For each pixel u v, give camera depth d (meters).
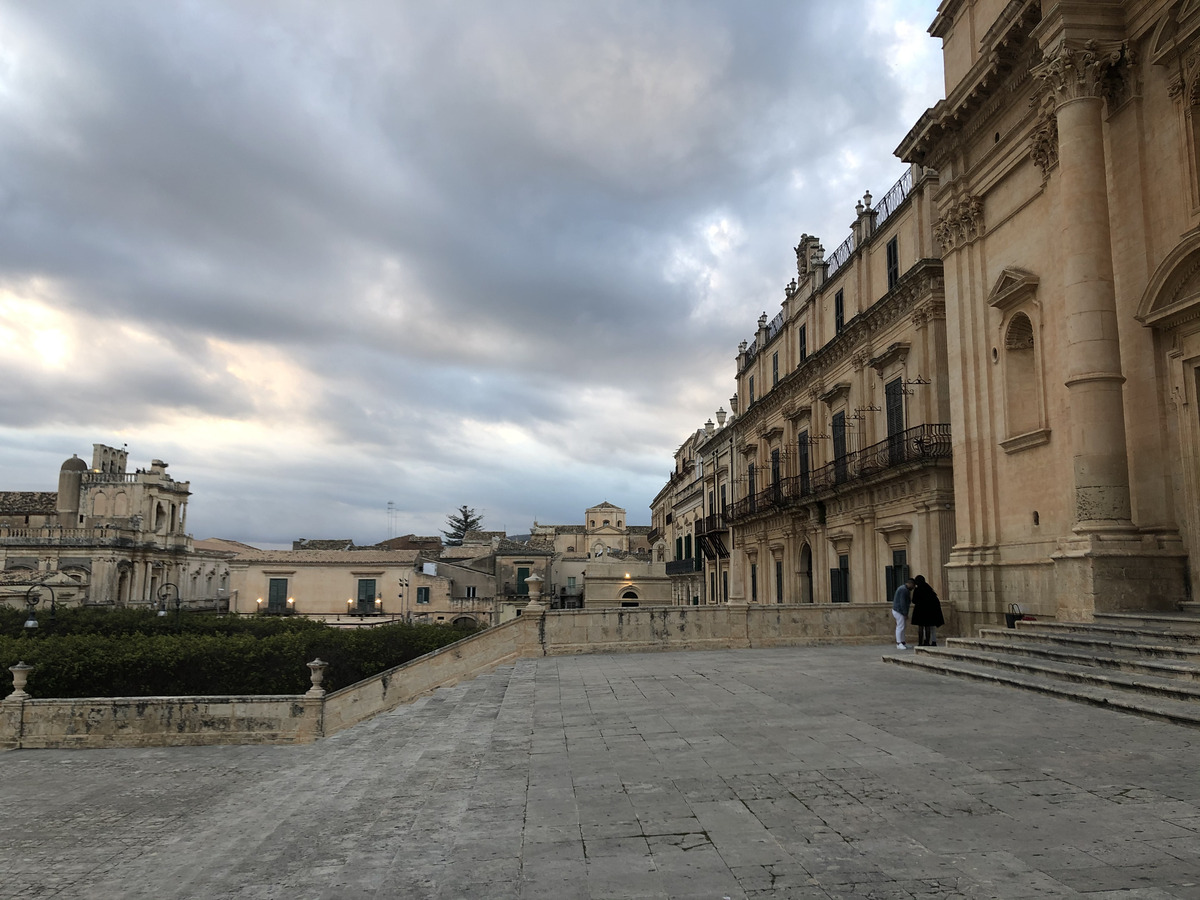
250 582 62.72
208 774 14.49
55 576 58.28
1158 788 5.49
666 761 6.81
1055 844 4.42
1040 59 15.57
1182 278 12.69
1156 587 12.55
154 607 63.09
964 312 18.58
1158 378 13.23
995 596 17.16
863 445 26.39
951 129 18.84
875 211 27.09
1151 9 13.13
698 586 53.31
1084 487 13.00
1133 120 13.60
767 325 39.66
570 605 74.44
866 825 4.86
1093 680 9.48
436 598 64.31
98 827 11.16
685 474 60.41
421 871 4.51
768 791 5.72
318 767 11.70
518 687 12.40
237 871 5.50
